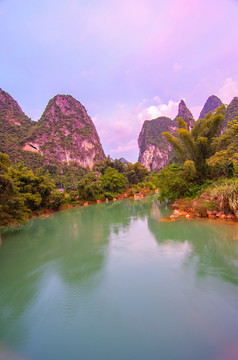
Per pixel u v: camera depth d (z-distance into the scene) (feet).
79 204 96.53
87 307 13.69
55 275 19.26
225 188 35.76
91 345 10.31
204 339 10.10
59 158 478.59
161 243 25.84
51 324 12.25
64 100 620.08
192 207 43.65
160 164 616.39
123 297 14.49
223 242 24.06
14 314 13.46
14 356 9.96
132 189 138.21
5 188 35.22
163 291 14.84
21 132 492.13
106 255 23.49
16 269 21.45
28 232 41.14
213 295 13.85
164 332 10.80
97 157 567.18
